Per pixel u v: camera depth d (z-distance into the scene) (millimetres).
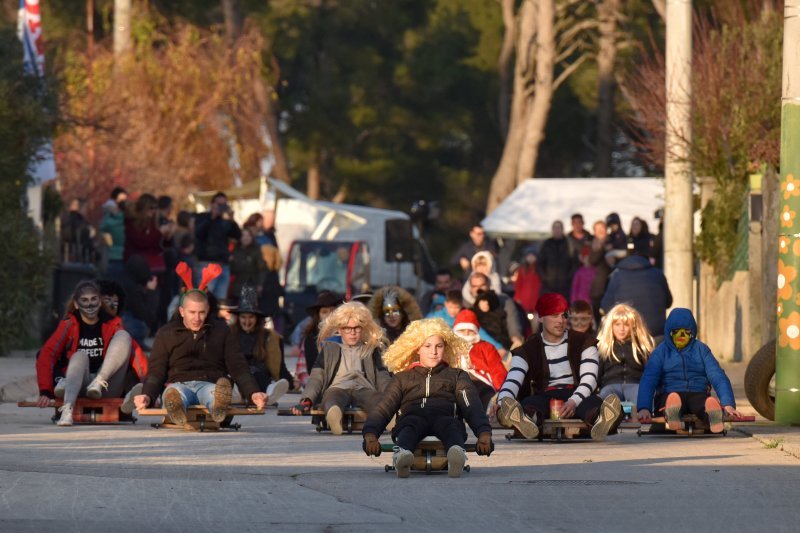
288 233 105250
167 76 123375
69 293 72625
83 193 109438
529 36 153500
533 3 153250
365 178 180375
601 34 151000
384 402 26281
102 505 21859
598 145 160625
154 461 28203
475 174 191125
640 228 74562
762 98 67625
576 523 20734
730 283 66188
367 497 23312
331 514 21484
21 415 40938
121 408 37000
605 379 36594
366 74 176000
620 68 156375
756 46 70188
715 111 68000
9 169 67875
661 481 25406
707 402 33969
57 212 77062
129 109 116750
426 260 113062
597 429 32281
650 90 74125
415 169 187250
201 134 125812
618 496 23484
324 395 35688
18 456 28703
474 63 180500
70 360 37531
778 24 70438
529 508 22172
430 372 26453
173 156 122188
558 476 26172
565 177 190875
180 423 35188
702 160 68750
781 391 36438
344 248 95938
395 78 181375
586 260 69938
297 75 179500
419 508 22172
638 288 49000
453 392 26484
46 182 75938
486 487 24594
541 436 33406
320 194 187000
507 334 48406
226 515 21203
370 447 25984
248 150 130500
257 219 79125
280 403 45031
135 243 70000
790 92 36562
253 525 20359
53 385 38031
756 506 22328
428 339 26344
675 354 34938
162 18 141000
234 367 36438
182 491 23641
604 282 68188
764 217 55062
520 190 106875
